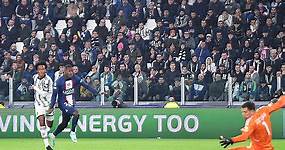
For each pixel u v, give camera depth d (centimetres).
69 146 4319
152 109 5003
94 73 5238
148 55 5638
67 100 4078
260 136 2589
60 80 4038
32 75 5278
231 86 5075
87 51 5697
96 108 5022
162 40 5769
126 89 5169
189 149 4150
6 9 6244
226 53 5525
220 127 4953
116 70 5294
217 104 5106
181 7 6119
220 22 5856
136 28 6038
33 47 5912
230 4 6122
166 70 5272
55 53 5709
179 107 5022
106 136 5006
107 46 5816
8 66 5591
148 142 4634
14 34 6062
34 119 5034
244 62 5528
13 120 5047
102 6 6256
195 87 5125
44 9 6359
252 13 6056
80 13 6303
